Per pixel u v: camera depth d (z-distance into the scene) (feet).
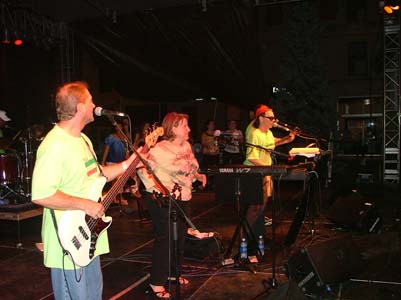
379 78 67.10
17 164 23.71
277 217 22.88
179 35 24.54
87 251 7.80
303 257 12.15
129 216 24.17
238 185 12.94
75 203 7.46
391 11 32.24
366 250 16.43
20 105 36.42
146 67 26.66
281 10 69.10
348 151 54.54
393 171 34.40
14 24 24.68
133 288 13.14
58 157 7.48
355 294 12.27
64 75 26.99
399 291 12.46
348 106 69.62
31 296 12.85
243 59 25.17
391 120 34.81
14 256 17.07
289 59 46.83
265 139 15.47
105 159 24.72
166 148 11.96
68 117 7.95
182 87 27.73
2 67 36.55
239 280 13.52
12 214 18.63
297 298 9.93
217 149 34.01
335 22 69.51
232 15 23.02
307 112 45.73
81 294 7.84
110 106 58.59
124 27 25.07
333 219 20.07
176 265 10.19
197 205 27.17
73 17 25.35
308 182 16.42
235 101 28.60
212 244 15.38
